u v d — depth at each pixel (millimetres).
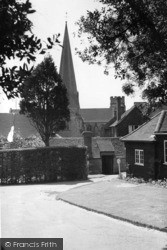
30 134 60719
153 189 24844
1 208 20672
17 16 3889
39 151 37062
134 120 64500
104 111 98500
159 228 14000
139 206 18859
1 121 64250
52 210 19703
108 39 12406
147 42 12125
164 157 28625
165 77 12766
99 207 19531
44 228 14914
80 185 32531
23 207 20938
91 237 13164
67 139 53062
